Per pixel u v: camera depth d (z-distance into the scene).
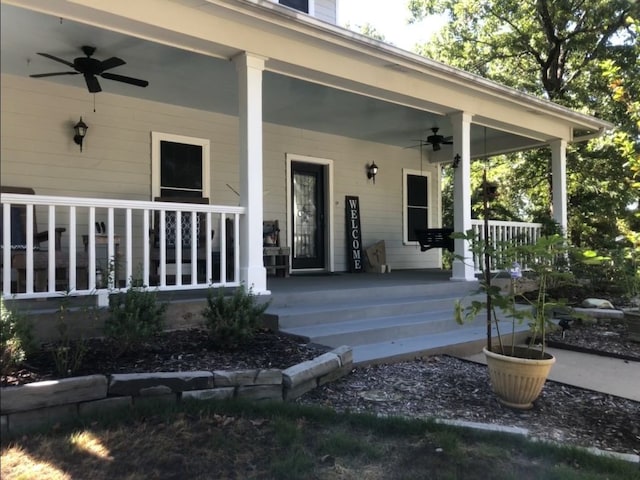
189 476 2.40
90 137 6.70
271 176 8.59
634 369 4.73
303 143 9.02
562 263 7.62
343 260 9.61
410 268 10.80
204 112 7.73
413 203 10.92
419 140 9.99
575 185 12.30
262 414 3.10
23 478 2.30
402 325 5.21
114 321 3.61
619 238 11.16
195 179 7.62
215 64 5.71
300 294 5.53
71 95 6.57
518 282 7.18
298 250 9.04
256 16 4.78
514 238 8.19
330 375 3.87
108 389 3.01
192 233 4.80
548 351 5.53
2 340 3.09
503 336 5.57
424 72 6.35
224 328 3.95
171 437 2.75
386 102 7.30
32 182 6.26
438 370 4.41
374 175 10.09
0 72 6.03
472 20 15.34
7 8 4.25
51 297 4.44
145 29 4.43
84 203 4.17
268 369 3.48
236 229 5.04
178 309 4.54
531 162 13.48
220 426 2.92
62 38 4.95
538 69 14.88
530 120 8.23
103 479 2.34
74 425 2.80
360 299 6.08
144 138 7.13
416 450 2.75
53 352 3.35
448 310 6.27
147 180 7.14
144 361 3.59
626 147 6.55
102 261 6.21
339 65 5.71
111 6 4.12
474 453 2.73
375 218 10.16
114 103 6.89
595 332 6.29
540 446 2.82
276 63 5.28
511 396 3.54
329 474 2.47
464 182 7.25
